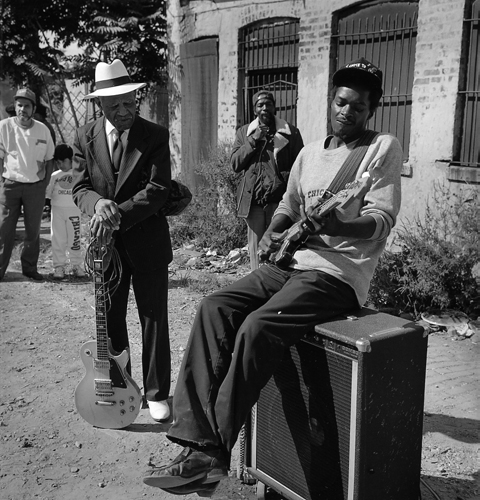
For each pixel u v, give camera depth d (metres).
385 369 2.64
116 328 3.98
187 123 10.46
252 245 5.39
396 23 7.50
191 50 10.15
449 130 6.99
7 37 12.61
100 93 3.51
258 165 5.19
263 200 5.19
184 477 2.69
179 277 7.53
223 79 9.54
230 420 2.71
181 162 10.70
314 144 3.11
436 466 3.49
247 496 3.26
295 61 8.64
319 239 2.93
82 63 12.92
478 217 5.98
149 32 12.40
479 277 6.32
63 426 3.95
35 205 7.20
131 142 3.68
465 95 6.92
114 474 3.44
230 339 2.86
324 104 8.16
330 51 8.04
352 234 2.70
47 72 12.65
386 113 7.72
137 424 3.99
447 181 7.04
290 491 3.00
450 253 5.80
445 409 4.16
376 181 2.81
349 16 7.93
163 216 3.92
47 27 12.82
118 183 3.72
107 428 3.91
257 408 3.13
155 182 3.67
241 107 9.45
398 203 2.84
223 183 8.68
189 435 2.72
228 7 9.31
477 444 3.73
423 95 7.17
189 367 2.84
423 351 2.76
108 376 3.81
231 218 8.72
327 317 2.83
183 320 5.96
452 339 5.43
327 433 2.78
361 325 2.76
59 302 6.53
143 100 13.10
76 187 3.83
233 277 7.48
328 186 2.93
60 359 5.00
